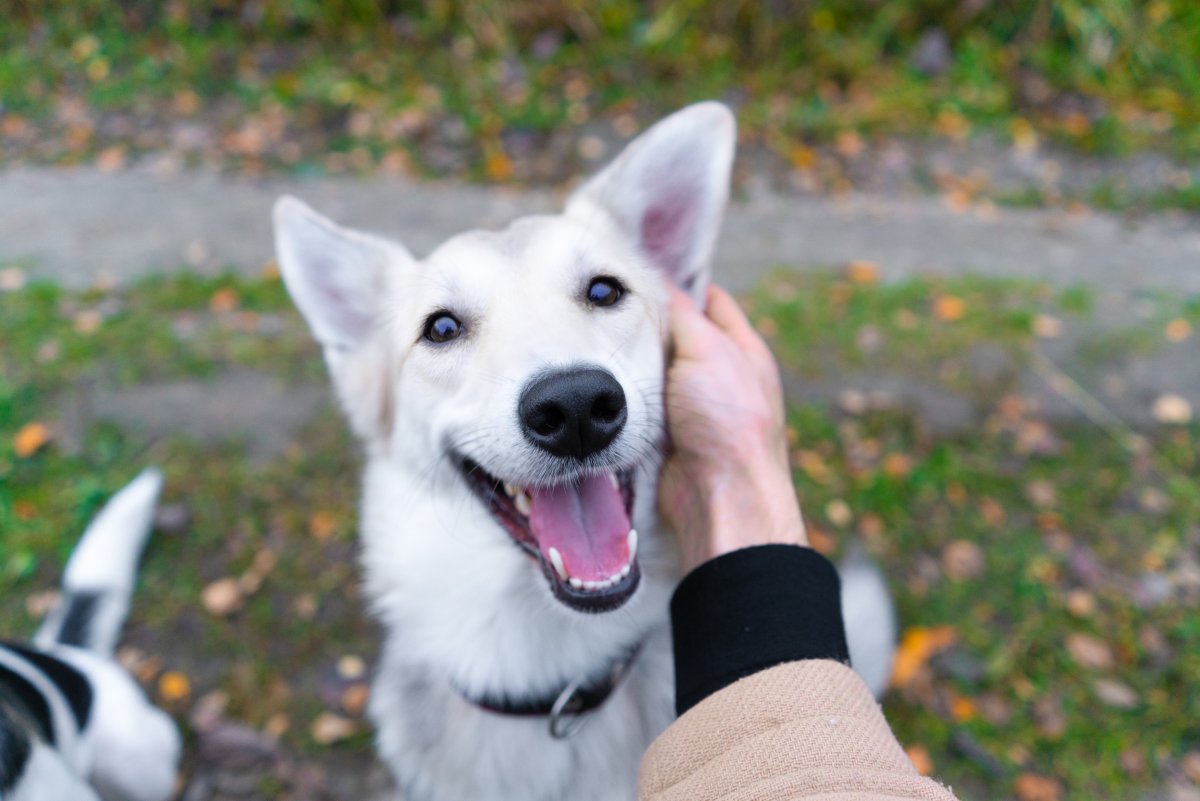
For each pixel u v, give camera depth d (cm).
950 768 73
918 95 170
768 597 45
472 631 57
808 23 177
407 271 60
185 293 118
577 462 52
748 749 39
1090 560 86
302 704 78
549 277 55
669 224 60
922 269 133
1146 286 130
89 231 135
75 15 180
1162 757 73
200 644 81
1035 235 143
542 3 178
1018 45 179
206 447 95
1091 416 102
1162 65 175
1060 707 76
